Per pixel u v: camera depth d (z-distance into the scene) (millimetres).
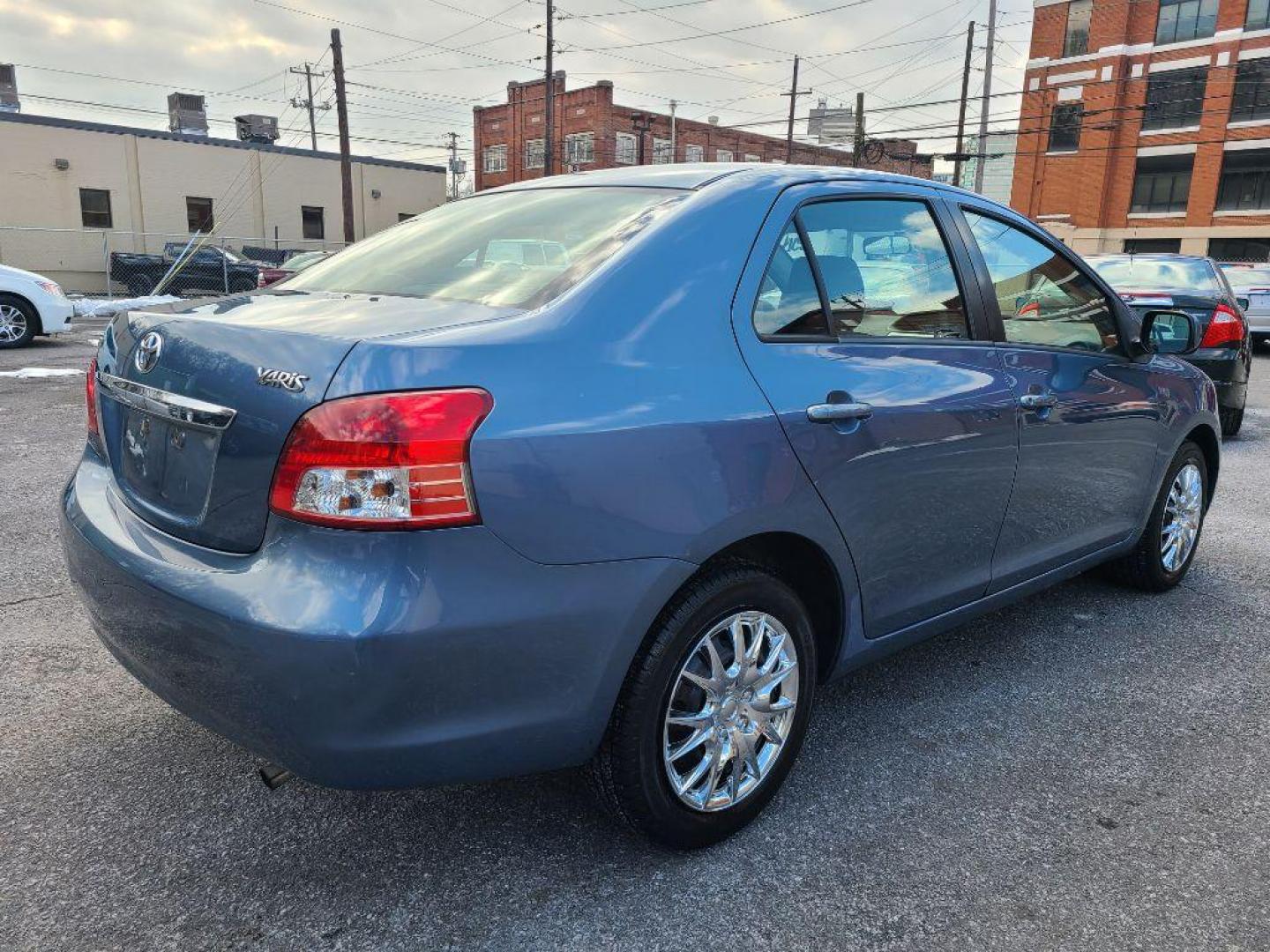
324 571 1763
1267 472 6707
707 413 2119
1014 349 3068
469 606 1802
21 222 29438
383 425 1745
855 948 2021
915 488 2641
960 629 3809
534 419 1870
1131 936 2066
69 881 2174
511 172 53719
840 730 2969
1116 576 4223
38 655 3334
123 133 30953
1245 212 36531
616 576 1968
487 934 2043
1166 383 3865
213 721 1943
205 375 1995
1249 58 35750
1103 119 38969
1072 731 2980
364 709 1759
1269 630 3822
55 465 6074
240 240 33344
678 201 2414
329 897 2150
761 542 2324
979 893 2203
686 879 2236
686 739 2256
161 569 1969
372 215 37219
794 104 42781
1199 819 2516
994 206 3209
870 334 2613
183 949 1976
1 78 35438
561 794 2586
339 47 30438
